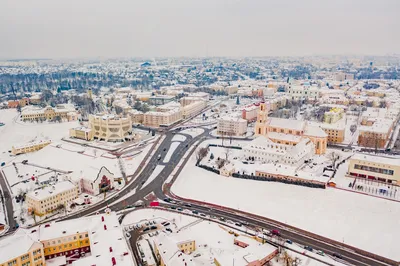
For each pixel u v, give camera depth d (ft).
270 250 523.29
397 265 513.04
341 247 561.02
